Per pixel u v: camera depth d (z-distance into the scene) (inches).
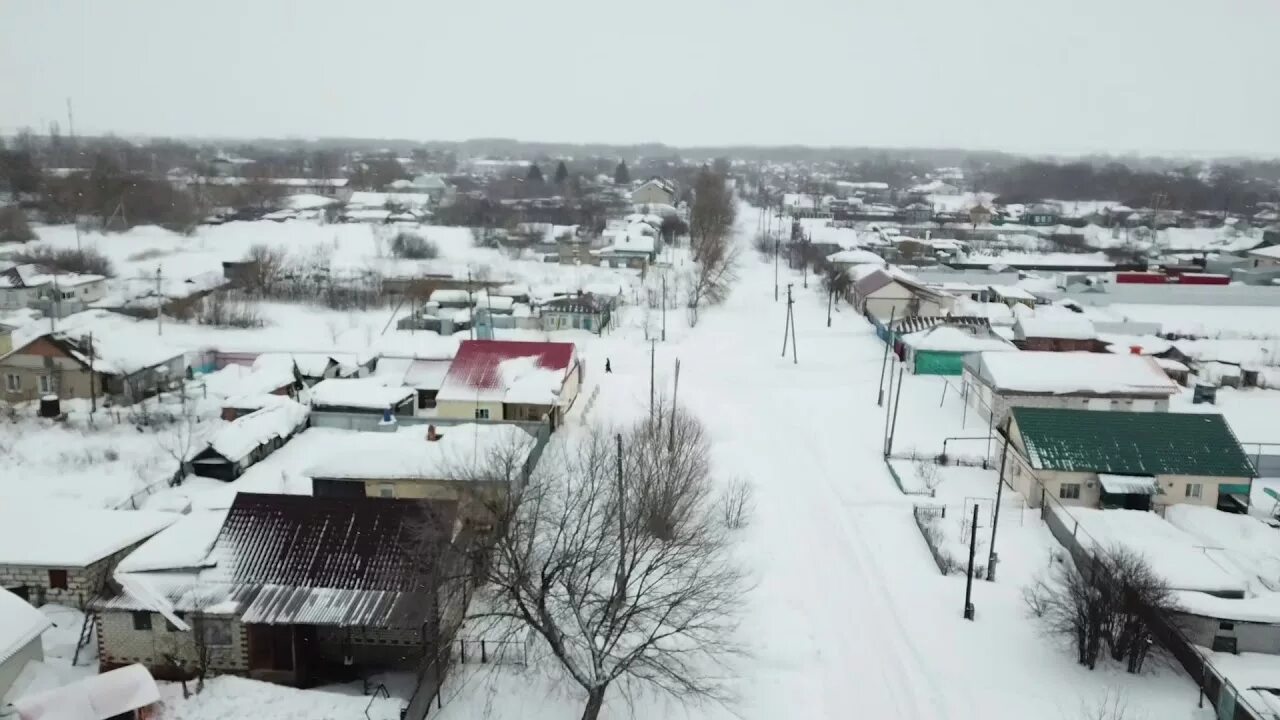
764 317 3417.8
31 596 1245.7
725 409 2288.4
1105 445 1659.7
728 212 5452.8
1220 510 1612.9
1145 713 1068.5
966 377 2315.5
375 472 1499.8
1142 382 2030.0
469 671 1125.1
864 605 1332.4
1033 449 1658.5
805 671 1163.3
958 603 1333.7
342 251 4596.5
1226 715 1043.9
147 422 2033.7
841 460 1932.8
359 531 1154.7
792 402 2352.4
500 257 4493.1
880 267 3764.8
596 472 1551.4
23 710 909.8
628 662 1022.4
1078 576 1268.5
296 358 2406.5
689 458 1654.8
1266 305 3690.9
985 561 1457.9
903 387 2461.9
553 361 2100.1
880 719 1075.3
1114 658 1181.1
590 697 994.7
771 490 1760.6
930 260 4581.7
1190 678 1144.2
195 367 2517.2
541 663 1143.0
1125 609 1163.3
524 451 1566.2
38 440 1916.8
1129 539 1405.0
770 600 1332.4
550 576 1050.1
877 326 3115.2
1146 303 3708.2
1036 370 2076.8
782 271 4473.4
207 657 1072.8
